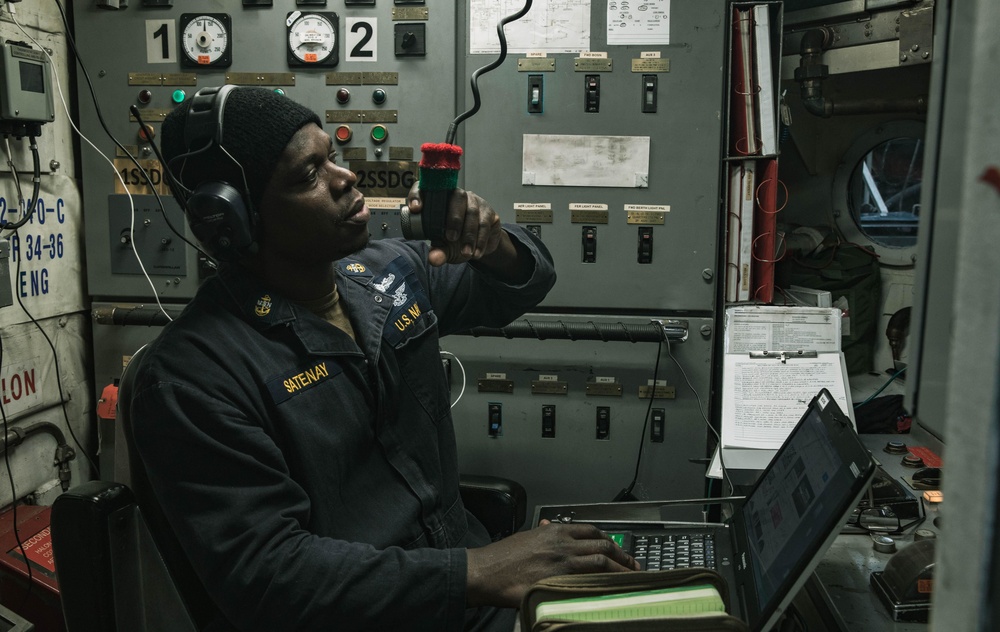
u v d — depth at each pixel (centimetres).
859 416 225
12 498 207
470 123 219
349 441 117
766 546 99
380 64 219
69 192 229
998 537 29
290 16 217
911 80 261
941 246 43
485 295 145
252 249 111
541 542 103
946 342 42
